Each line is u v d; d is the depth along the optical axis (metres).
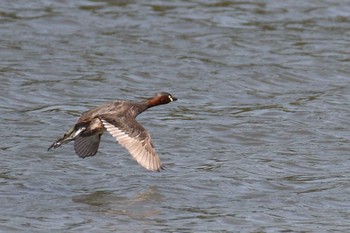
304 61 22.95
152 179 16.06
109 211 14.55
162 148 17.69
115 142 17.81
